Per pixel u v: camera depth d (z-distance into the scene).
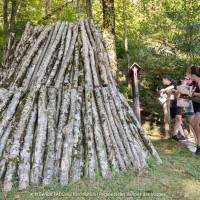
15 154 5.50
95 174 5.57
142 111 10.90
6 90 6.79
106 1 10.52
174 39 11.91
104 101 6.64
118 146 6.16
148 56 14.14
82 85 6.76
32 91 6.48
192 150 7.96
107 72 7.37
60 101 6.44
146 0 16.84
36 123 6.08
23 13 17.30
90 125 6.13
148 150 6.76
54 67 6.95
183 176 6.07
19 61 7.37
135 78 8.70
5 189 5.09
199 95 7.57
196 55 11.91
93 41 7.69
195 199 5.25
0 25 18.30
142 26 16.17
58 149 5.71
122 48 14.86
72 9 17.09
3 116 6.21
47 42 7.57
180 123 8.80
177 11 11.58
